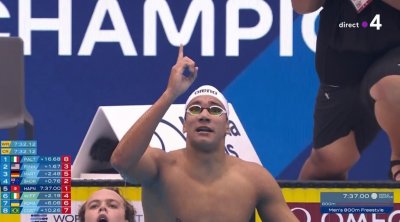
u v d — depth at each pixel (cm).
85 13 4075
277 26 4081
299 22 4078
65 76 4091
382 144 4012
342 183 2873
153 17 4088
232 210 2347
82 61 4091
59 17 4069
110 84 4106
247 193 2369
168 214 2348
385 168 4012
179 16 4088
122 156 2258
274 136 4081
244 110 4091
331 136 3406
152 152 2348
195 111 2341
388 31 3231
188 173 2352
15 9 4050
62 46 4081
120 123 3125
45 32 4069
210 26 4084
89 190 2859
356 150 3416
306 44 4081
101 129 3164
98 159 3191
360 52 3262
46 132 4084
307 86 4084
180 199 2338
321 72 3369
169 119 3131
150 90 4116
